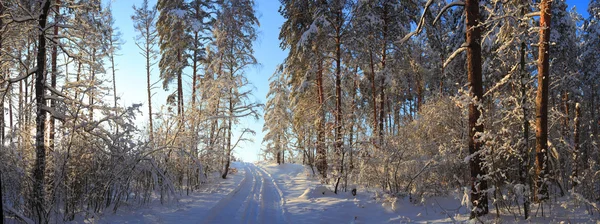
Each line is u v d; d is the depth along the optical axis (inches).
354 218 354.0
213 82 701.9
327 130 597.9
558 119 392.2
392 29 687.1
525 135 288.5
